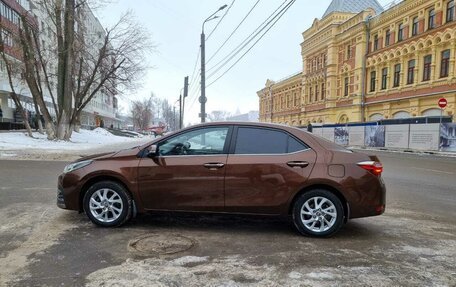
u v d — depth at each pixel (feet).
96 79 86.58
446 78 85.92
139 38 83.41
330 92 139.64
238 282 11.32
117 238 15.25
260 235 16.03
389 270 12.38
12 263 12.48
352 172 15.71
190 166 16.24
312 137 16.52
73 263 12.55
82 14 80.79
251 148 16.37
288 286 11.09
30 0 95.86
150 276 11.60
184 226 17.17
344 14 138.92
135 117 300.20
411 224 18.33
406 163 51.90
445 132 73.31
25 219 17.78
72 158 48.78
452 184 31.86
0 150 56.90
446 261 13.28
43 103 76.28
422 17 94.27
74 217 18.24
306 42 162.81
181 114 150.92
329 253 13.94
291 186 15.75
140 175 16.51
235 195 16.05
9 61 79.30
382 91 111.14
